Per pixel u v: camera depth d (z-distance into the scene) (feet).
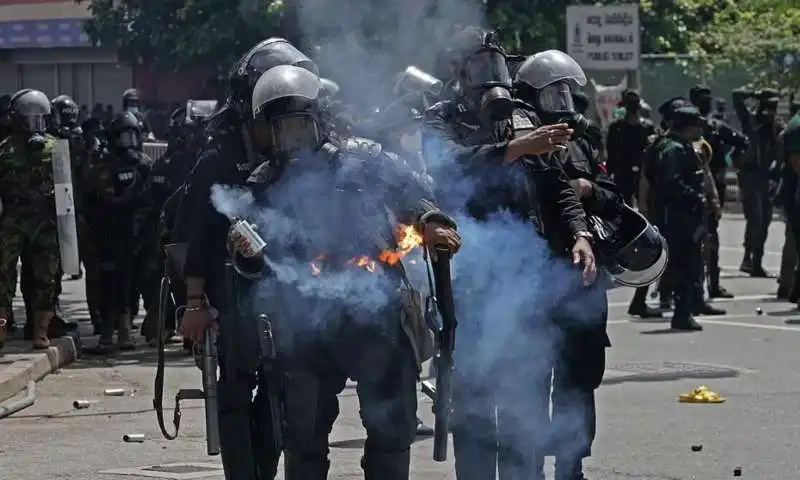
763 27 136.15
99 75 185.06
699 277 64.64
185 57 105.50
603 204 29.89
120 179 59.06
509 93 28.43
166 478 34.53
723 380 49.83
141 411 45.06
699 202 63.21
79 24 179.11
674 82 131.54
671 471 35.17
